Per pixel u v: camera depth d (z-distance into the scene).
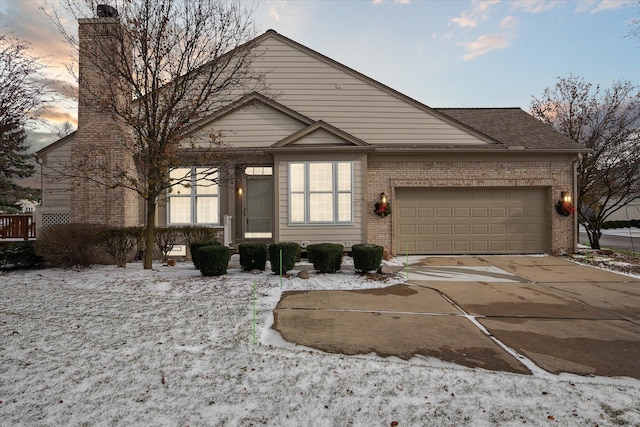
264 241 11.19
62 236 8.45
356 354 3.92
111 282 7.22
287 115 11.11
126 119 7.76
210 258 7.71
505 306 5.89
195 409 2.82
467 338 4.45
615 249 14.05
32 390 3.09
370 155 11.20
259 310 5.45
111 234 8.96
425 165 11.24
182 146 10.34
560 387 3.21
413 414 2.77
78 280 7.42
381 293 6.64
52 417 2.71
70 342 4.16
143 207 10.71
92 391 3.08
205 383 3.23
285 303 5.90
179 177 10.73
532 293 6.75
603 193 14.38
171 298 6.07
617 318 5.31
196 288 6.75
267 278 7.65
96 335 4.38
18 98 9.96
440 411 2.81
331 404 2.90
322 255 8.16
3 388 3.12
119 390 3.10
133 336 4.35
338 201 10.42
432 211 11.38
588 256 10.75
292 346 4.11
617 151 14.02
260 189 11.29
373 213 11.15
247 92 11.66
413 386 3.21
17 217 11.85
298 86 11.86
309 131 10.50
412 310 5.62
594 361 3.81
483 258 10.67
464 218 11.38
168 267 9.02
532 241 11.40
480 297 6.44
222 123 11.09
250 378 3.33
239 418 2.71
